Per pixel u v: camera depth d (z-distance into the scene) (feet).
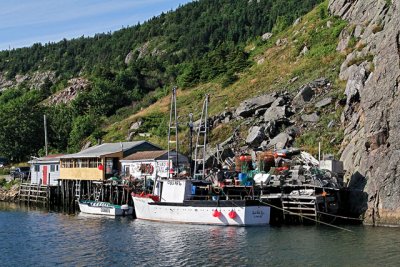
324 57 276.82
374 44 232.53
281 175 165.99
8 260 121.70
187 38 635.25
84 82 510.17
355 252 118.62
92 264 115.96
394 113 158.20
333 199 159.74
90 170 232.53
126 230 157.99
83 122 361.10
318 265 108.68
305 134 212.02
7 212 218.18
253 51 374.43
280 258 115.03
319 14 338.34
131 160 220.23
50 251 130.41
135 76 476.95
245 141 225.56
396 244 125.70
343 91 227.81
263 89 278.67
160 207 172.76
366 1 283.59
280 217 163.22
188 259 116.98
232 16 637.30
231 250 123.95
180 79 409.08
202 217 163.02
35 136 369.91
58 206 245.24
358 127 189.37
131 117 355.36
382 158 156.25
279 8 567.59
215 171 187.62
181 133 270.26
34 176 277.64
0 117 367.25
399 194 150.30
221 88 329.52
